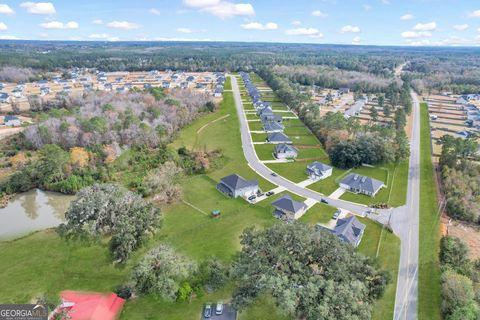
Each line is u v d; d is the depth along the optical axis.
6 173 103.88
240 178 93.88
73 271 62.56
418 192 94.69
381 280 49.72
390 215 82.06
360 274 48.28
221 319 50.12
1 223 82.44
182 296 53.19
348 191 95.19
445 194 92.69
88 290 57.62
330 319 41.03
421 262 64.94
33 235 75.12
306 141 137.38
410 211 84.31
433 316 52.53
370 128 134.12
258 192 94.25
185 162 111.62
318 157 120.94
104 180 99.31
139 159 113.19
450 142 115.00
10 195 94.44
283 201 83.06
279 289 44.41
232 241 71.25
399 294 56.75
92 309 49.50
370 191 91.88
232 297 51.25
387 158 110.25
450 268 60.41
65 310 49.94
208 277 57.28
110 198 72.94
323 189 96.31
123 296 54.59
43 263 65.12
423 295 56.62
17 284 59.50
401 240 72.12
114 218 69.69
